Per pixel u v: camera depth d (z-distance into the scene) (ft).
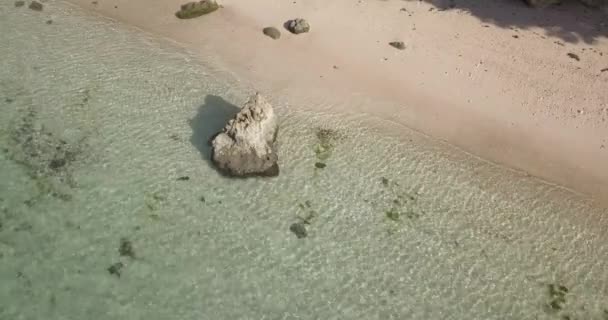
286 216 70.79
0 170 69.15
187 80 88.79
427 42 104.83
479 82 97.14
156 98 84.02
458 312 63.57
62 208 66.49
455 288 65.92
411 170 79.77
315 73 95.14
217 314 59.67
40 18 95.09
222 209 70.23
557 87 96.89
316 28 105.50
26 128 74.95
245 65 94.63
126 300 59.26
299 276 64.54
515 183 80.69
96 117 78.74
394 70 98.02
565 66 100.89
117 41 94.27
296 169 76.95
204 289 61.57
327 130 84.02
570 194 80.23
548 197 79.15
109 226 65.67
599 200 80.02
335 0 113.29
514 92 95.71
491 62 101.14
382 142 83.66
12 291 57.98
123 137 76.64
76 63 87.20
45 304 57.52
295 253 66.90
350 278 65.21
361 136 84.07
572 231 74.64
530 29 109.40
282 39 102.01
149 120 80.02
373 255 68.03
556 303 66.08
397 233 71.00
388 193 75.87
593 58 103.04
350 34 105.19
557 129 90.07
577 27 110.22
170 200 69.87
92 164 72.18
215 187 72.59
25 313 56.49
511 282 67.41
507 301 65.41
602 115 92.68
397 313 62.59
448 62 100.73
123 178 71.20
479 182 79.82
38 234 63.41
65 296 58.44
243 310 60.44
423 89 94.89
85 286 59.67
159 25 100.94
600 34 108.78
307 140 81.61
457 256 69.36
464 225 73.31
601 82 98.12
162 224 67.10
